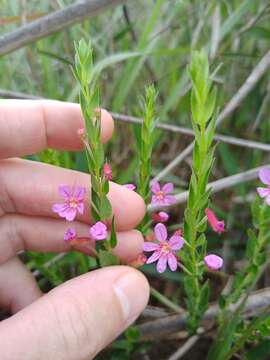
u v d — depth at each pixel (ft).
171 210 0.43
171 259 0.24
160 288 0.40
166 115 0.45
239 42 0.44
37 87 0.44
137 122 0.36
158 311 0.34
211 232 0.40
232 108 0.37
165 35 0.47
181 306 0.38
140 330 0.33
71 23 0.33
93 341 0.24
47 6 0.46
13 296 0.33
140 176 0.27
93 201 0.24
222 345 0.27
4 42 0.34
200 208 0.22
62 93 0.45
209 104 0.20
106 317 0.24
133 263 0.27
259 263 0.26
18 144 0.30
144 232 0.30
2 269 0.33
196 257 0.24
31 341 0.22
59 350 0.23
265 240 0.25
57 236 0.31
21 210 0.31
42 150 0.31
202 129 0.20
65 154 0.37
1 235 0.31
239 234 0.41
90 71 0.22
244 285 0.27
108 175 0.23
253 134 0.43
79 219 0.30
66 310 0.23
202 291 0.27
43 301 0.23
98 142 0.22
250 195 0.41
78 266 0.38
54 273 0.34
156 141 0.42
